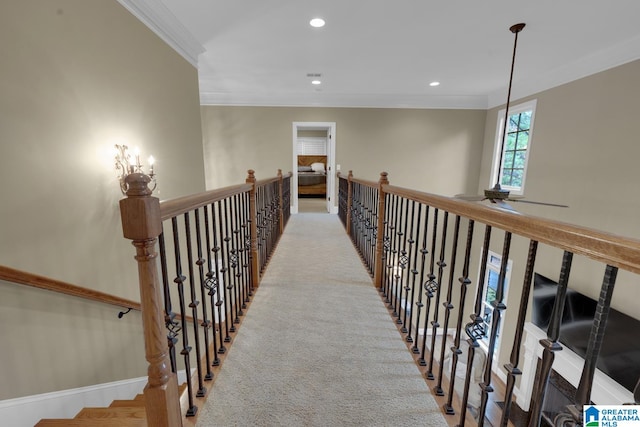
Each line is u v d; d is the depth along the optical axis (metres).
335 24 2.86
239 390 1.36
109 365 2.19
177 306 3.17
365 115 5.89
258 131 5.84
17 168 1.54
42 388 1.72
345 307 2.12
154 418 0.94
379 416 1.23
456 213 1.18
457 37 3.12
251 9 2.60
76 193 1.90
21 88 1.55
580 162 3.76
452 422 1.20
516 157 5.14
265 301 2.21
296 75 4.46
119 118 2.28
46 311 1.72
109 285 2.19
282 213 4.46
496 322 0.96
